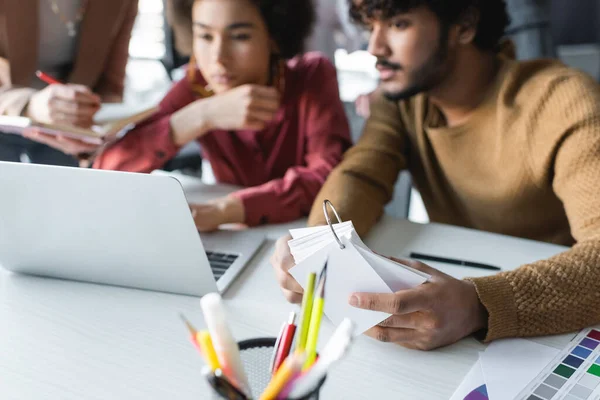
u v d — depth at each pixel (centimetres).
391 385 60
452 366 63
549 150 97
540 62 107
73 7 154
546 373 61
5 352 64
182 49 137
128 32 160
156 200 69
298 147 134
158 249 73
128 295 78
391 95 107
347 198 99
